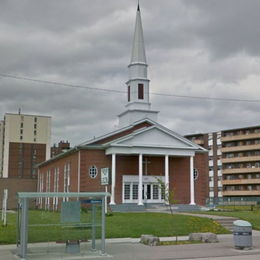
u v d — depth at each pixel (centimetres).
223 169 10800
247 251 1922
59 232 2497
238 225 2005
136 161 4797
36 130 13888
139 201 4466
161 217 3247
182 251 1917
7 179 7531
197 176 5081
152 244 2147
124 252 1889
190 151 4819
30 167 13662
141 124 4909
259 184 10244
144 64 5288
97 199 1917
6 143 13588
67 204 1842
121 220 3045
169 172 4928
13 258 1738
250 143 10556
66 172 5156
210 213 3900
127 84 5375
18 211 1870
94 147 4622
